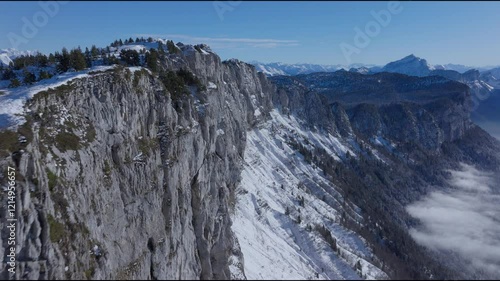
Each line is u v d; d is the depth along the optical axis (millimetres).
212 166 128750
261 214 168250
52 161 63031
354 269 152250
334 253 160125
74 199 64562
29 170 57469
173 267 92125
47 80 83750
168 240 92312
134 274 77562
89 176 70875
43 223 56594
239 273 114688
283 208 184250
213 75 182750
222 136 156250
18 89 78312
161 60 141875
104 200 73188
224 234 119938
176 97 116562
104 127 81938
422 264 189750
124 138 86562
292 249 156375
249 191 178250
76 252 61375
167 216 94625
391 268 169750
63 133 69875
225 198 132500
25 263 54156
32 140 60719
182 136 107188
